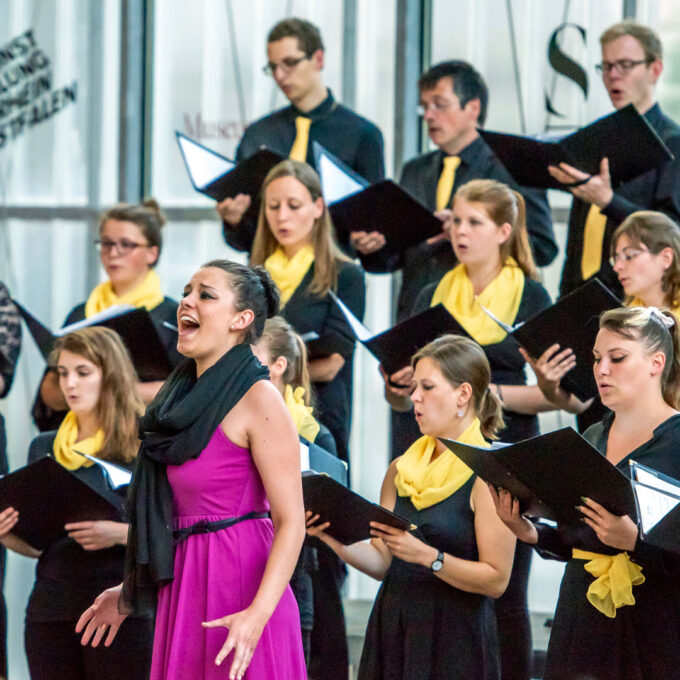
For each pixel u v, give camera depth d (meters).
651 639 11.05
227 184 17.69
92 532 13.59
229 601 9.84
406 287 17.66
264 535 10.11
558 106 21.58
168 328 16.58
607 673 11.17
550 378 13.77
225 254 23.23
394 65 22.25
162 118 23.53
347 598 20.98
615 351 11.39
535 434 15.35
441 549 12.45
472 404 12.95
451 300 16.03
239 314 10.10
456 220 15.94
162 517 9.96
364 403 21.80
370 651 12.73
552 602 19.92
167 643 9.98
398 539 12.01
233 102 23.27
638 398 11.39
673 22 20.94
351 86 22.45
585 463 10.20
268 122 19.78
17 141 23.80
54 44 23.73
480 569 12.19
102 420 14.66
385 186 16.28
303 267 16.75
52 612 13.97
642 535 9.91
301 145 19.45
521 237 16.03
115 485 13.12
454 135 18.27
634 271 14.07
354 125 19.61
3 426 17.16
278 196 16.78
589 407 14.96
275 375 13.95
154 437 9.99
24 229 23.70
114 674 13.77
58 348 14.90
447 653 12.31
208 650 9.77
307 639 14.03
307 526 12.38
